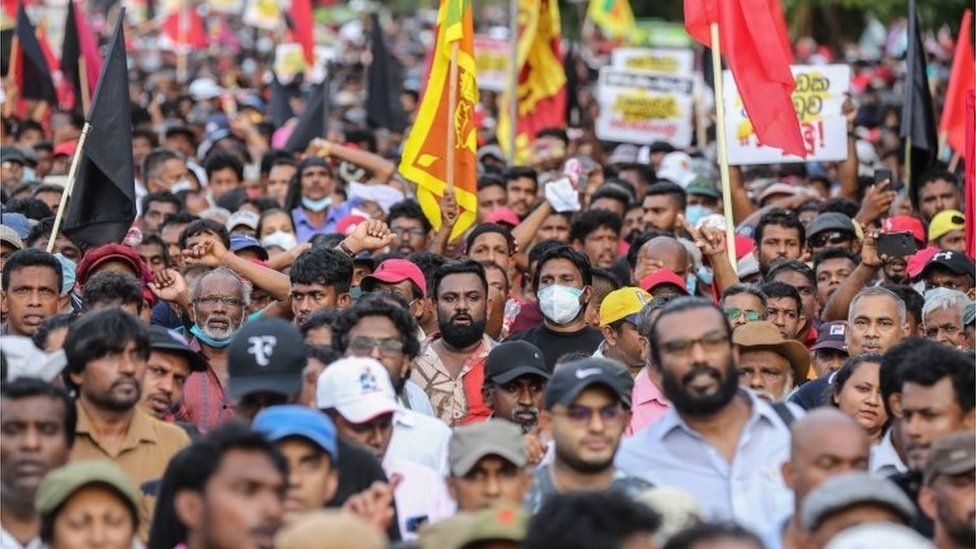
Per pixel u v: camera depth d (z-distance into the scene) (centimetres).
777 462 2103
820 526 1791
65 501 1811
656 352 2109
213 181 5059
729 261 3159
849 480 1792
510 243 3644
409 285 3100
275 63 8844
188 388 2750
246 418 2123
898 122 6788
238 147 5675
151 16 13438
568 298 3098
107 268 3089
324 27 13012
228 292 2852
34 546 1973
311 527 1542
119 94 3152
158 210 4328
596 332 3158
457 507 2098
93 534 1809
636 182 5125
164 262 3619
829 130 4622
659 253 3375
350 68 9350
